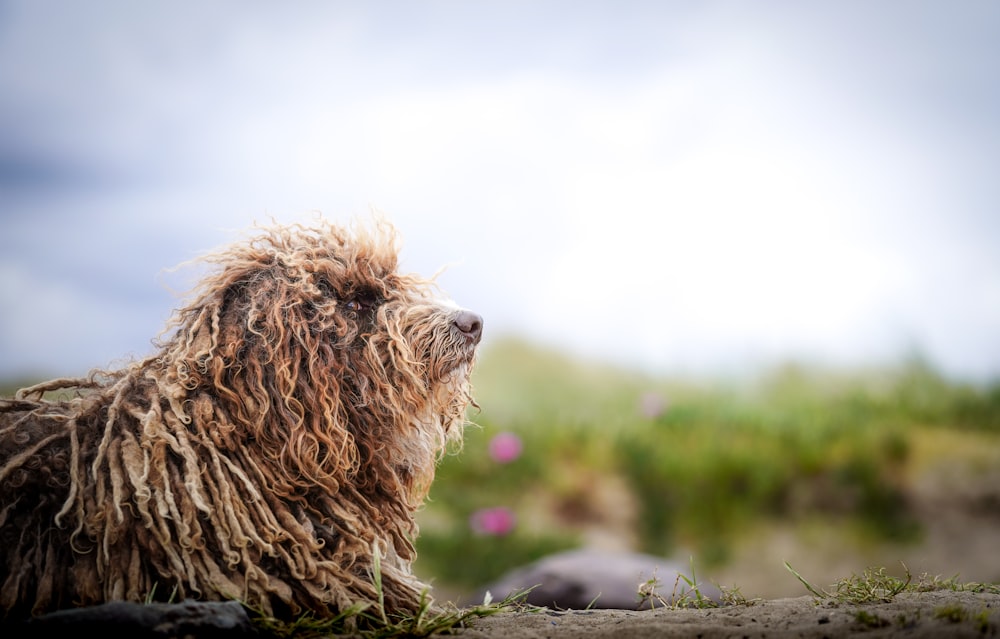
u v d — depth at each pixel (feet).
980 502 39.45
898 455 42.75
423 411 14.15
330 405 13.08
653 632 11.28
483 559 37.93
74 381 13.19
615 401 52.54
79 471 11.84
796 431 44.91
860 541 38.17
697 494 42.09
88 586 11.37
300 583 12.03
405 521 13.76
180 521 11.64
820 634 10.55
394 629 11.85
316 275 14.14
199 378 12.75
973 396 46.91
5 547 11.37
